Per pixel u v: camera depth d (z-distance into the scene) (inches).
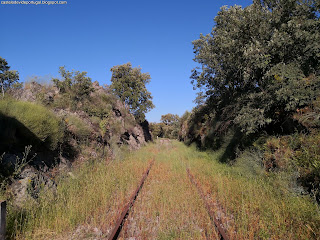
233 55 469.7
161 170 478.3
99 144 572.1
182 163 569.9
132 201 257.6
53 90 619.8
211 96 739.4
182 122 1900.8
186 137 1401.3
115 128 791.7
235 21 476.4
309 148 290.8
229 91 621.0
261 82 446.9
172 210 239.3
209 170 456.8
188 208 243.9
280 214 216.4
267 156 356.8
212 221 208.5
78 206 239.1
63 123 409.1
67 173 357.7
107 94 985.5
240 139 527.5
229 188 305.0
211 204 264.7
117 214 228.1
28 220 202.2
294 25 400.2
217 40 526.0
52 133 350.3
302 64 406.9
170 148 1187.9
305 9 426.3
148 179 394.0
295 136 339.6
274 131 439.5
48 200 245.8
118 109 1015.0
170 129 3567.9
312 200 238.5
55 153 378.3
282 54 410.0
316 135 300.7
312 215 203.3
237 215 227.9
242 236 183.6
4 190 225.1
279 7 455.8
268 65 418.6
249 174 371.9
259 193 278.1
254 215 219.8
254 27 448.5
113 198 281.4
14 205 220.1
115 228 189.0
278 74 384.5
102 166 439.8
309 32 398.9
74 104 630.5
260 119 402.9
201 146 917.8
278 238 182.5
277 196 267.0
